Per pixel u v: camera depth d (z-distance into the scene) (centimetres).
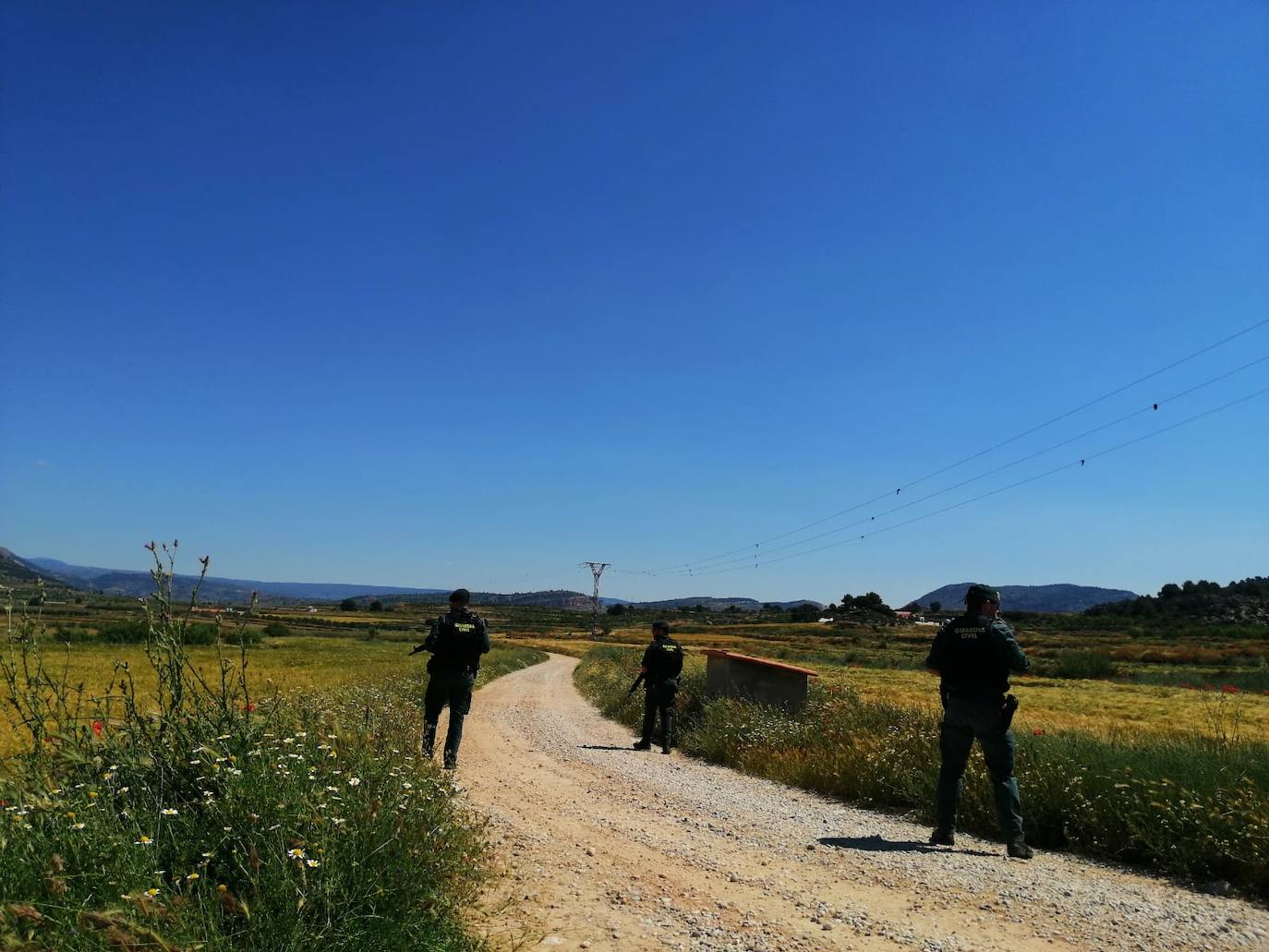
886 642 10569
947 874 597
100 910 308
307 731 543
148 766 428
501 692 2850
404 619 14725
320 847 379
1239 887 568
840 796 938
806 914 495
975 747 873
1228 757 777
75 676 2008
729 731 1277
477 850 510
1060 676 6631
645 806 844
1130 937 464
